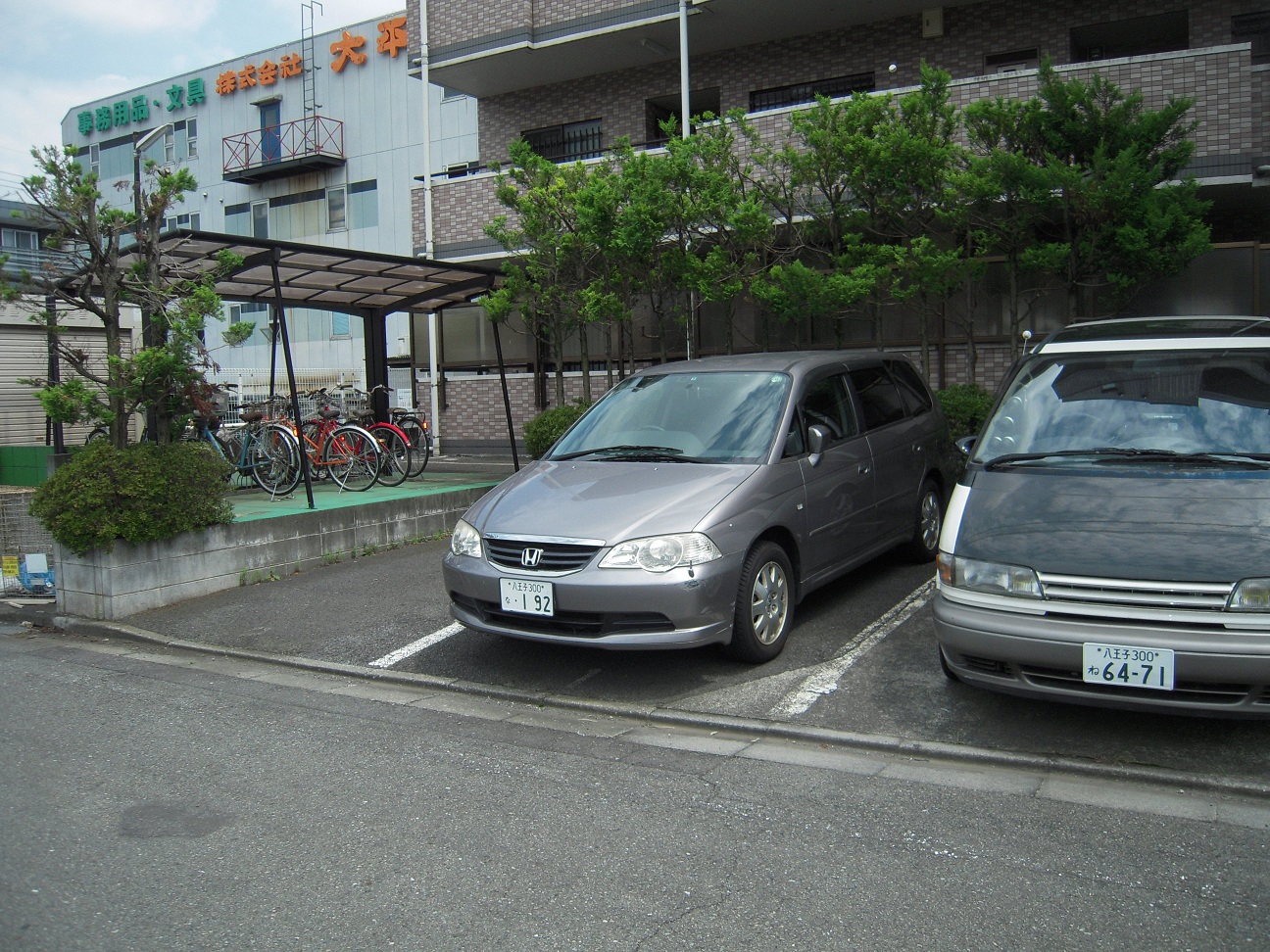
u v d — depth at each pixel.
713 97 16.39
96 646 6.91
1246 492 4.29
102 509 7.28
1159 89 10.84
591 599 5.00
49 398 7.51
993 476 4.84
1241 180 10.52
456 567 5.53
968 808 3.83
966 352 12.48
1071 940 2.87
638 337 15.21
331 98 25.50
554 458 6.43
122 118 29.52
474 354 17.08
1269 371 4.96
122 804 4.05
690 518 5.17
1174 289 11.28
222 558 8.05
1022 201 9.48
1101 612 4.07
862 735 4.57
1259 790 3.86
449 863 3.46
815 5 14.04
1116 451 4.79
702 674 5.51
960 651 4.40
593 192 10.20
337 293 12.19
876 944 2.88
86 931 3.05
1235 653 3.82
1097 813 3.76
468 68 16.53
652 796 4.02
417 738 4.81
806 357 6.82
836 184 10.52
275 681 5.94
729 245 10.77
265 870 3.44
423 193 16.19
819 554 6.08
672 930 2.98
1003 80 11.52
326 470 11.69
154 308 7.99
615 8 14.81
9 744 4.83
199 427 11.03
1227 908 3.03
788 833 3.65
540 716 5.12
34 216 7.88
